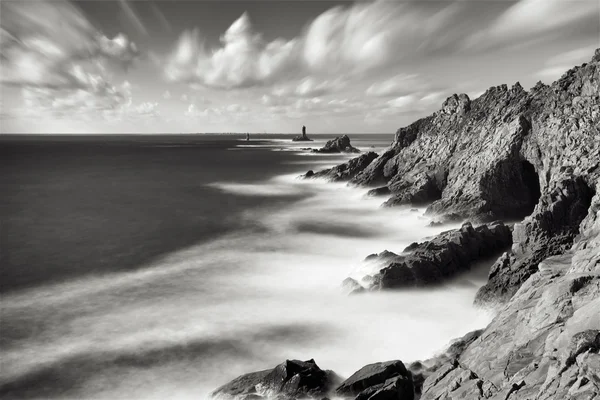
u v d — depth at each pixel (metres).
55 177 115.31
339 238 50.00
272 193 86.06
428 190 61.88
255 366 23.08
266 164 155.50
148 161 171.75
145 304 31.41
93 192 89.06
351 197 75.00
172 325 27.89
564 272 20.78
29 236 52.78
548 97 52.53
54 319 29.14
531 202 49.94
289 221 59.88
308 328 26.78
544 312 15.70
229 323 27.86
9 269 40.09
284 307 30.09
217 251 45.50
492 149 53.66
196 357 24.03
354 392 16.80
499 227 38.38
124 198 81.62
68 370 23.09
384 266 33.53
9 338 26.56
